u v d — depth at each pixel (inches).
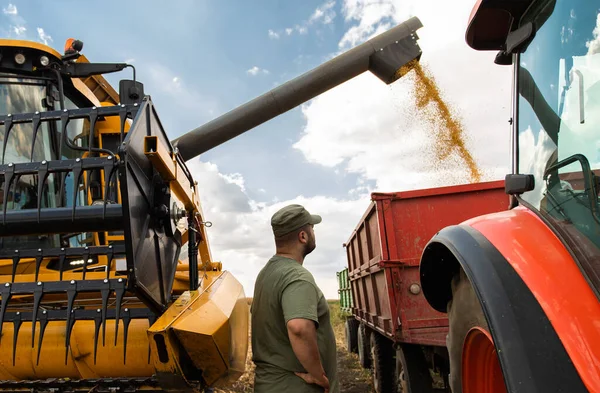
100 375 147.6
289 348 97.6
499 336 61.4
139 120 114.4
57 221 107.5
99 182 173.5
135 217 109.0
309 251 109.6
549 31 83.0
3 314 117.7
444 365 188.5
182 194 146.6
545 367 56.8
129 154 106.7
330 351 101.5
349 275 339.6
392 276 191.6
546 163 79.9
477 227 82.9
